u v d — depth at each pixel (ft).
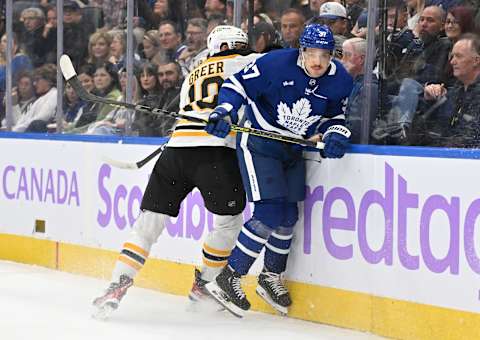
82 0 51.55
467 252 32.01
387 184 34.68
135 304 41.11
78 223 49.44
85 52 51.90
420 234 33.53
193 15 46.78
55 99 53.62
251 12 44.21
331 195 36.78
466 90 37.24
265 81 35.88
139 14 49.24
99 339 33.76
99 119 51.34
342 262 36.40
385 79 39.06
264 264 38.42
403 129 38.96
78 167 49.44
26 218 53.01
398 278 34.30
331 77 35.81
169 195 39.09
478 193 31.65
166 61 47.98
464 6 37.17
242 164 37.04
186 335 34.60
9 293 42.93
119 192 46.91
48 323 36.29
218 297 37.14
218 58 38.88
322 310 37.17
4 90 56.95
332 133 35.83
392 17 38.88
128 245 38.70
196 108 38.73
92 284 46.11
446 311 32.71
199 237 42.65
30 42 54.60
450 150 32.50
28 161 52.85
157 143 44.62
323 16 41.09
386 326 34.78
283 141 36.68
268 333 35.17
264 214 36.70
